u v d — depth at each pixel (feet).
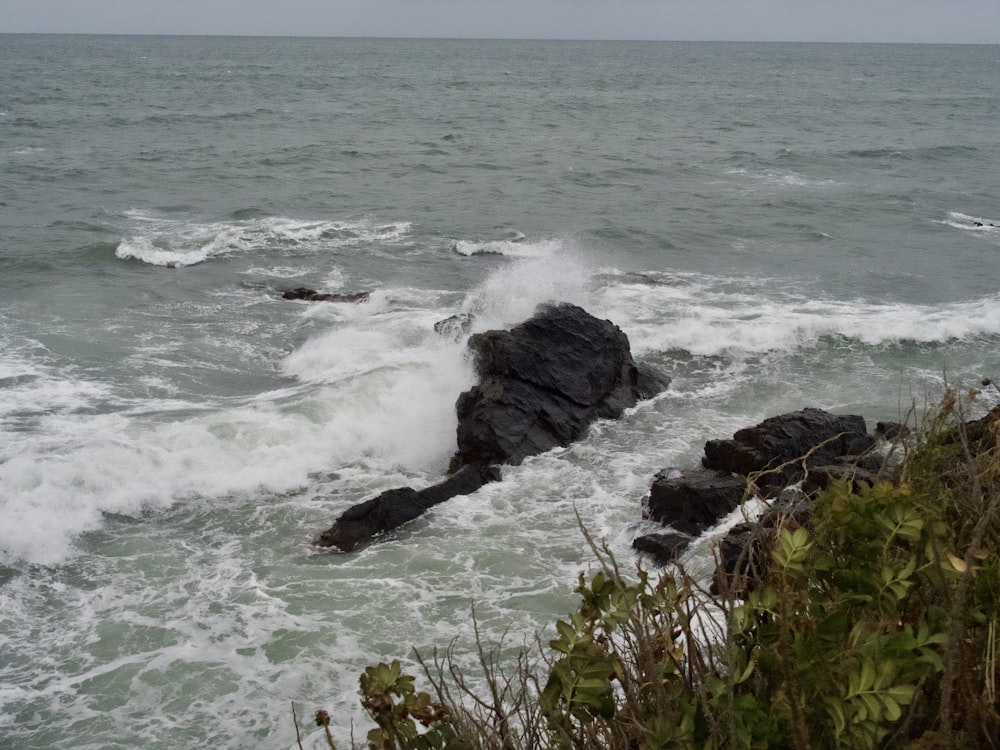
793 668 6.03
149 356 52.90
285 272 72.54
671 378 51.83
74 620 29.45
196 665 27.02
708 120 204.13
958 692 6.00
